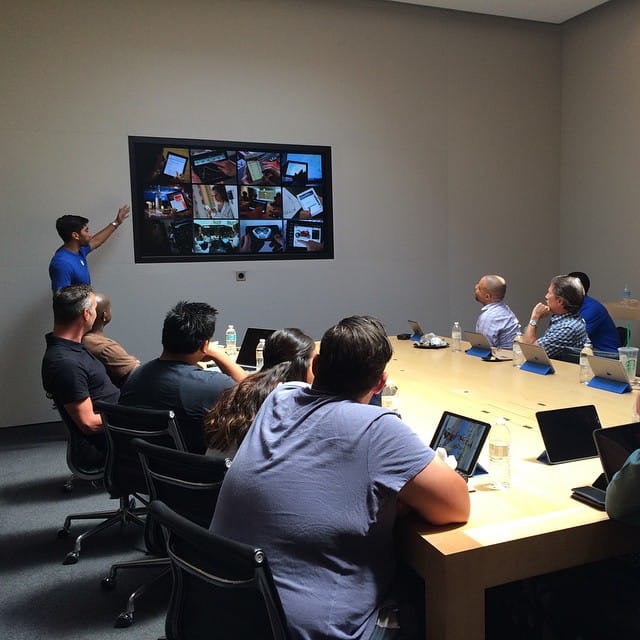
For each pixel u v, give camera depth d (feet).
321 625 3.90
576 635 4.80
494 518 4.75
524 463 6.08
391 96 18.98
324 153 18.33
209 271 17.34
